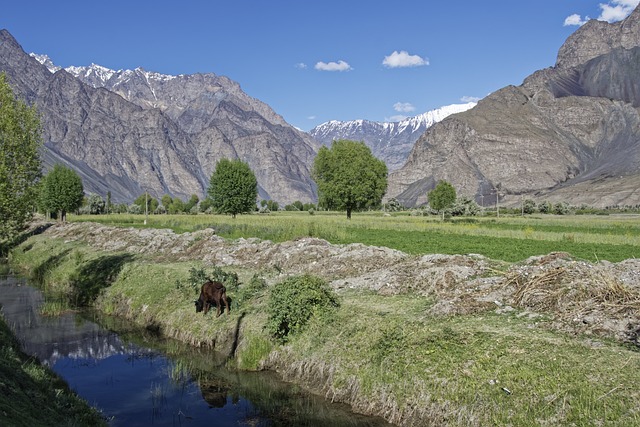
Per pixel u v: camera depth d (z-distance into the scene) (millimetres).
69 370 17328
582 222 77500
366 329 15562
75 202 80188
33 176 24297
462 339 13555
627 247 38688
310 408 13828
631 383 10406
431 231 55938
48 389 13594
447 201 106125
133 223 74875
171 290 24359
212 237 34750
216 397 14977
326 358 15352
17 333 21719
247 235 44031
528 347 12523
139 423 13258
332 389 14320
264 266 26750
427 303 17312
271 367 16734
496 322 14625
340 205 80125
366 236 47719
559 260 17844
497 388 11422
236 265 28016
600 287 14695
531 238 46281
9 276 37188
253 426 13008
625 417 9633
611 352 11742
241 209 79375
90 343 20375
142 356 18781
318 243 29141
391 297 18609
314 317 17062
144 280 26906
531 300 15586
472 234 51500
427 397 12195
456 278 18688
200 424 13203
